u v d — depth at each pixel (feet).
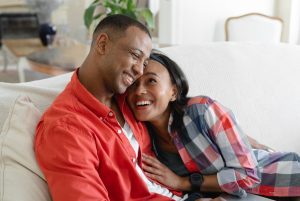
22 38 15.40
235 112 5.52
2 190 3.13
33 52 10.50
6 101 3.96
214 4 11.20
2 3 16.16
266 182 4.60
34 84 4.76
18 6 16.84
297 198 4.66
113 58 3.42
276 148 5.63
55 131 3.16
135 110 4.02
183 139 4.38
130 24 3.45
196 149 4.33
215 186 4.22
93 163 3.20
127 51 3.40
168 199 3.82
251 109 5.60
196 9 10.94
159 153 4.61
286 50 6.18
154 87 3.98
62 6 14.49
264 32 10.90
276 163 4.64
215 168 4.29
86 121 3.39
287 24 11.78
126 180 3.56
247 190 4.48
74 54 9.84
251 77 5.74
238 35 11.00
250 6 11.79
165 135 4.49
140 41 3.43
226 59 5.77
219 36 11.57
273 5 12.10
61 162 3.01
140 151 4.00
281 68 5.94
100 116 3.56
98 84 3.61
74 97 3.55
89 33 10.64
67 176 2.95
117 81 3.48
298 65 6.04
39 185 3.22
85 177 2.99
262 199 4.26
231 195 4.29
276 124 5.67
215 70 5.63
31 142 3.47
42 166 3.20
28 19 15.72
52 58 9.37
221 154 4.26
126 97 4.03
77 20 14.67
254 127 5.57
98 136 3.38
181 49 5.78
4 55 14.96
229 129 4.21
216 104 4.37
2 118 3.81
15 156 3.37
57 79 5.04
